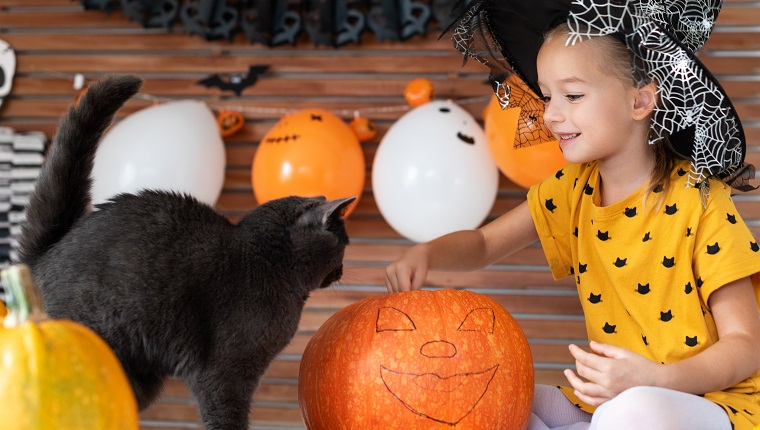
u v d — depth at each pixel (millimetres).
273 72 3102
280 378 2971
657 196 1262
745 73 2932
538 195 1486
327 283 1252
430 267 1409
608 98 1200
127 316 1008
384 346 1146
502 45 1439
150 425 2975
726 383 1098
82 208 1119
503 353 1179
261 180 2703
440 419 1124
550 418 1379
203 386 1069
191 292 1042
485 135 2695
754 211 2861
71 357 740
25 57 3129
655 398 1004
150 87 3080
